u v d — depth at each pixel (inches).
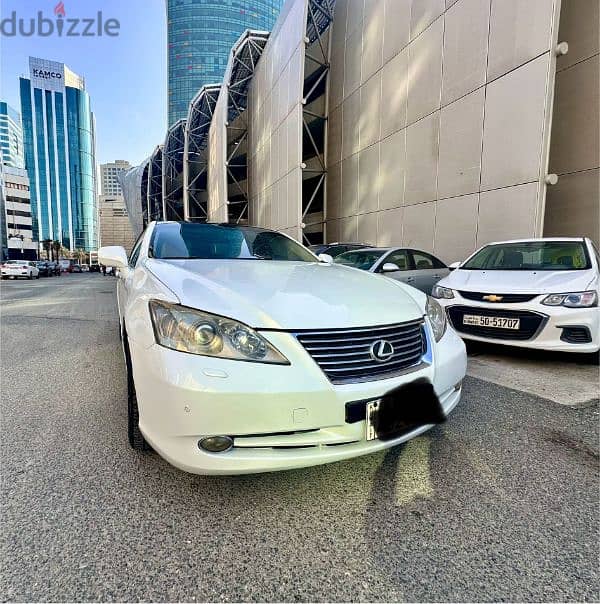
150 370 64.9
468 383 135.0
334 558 57.3
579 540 61.0
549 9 285.6
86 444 89.3
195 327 63.8
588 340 143.2
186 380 60.6
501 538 61.4
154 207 2235.5
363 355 67.8
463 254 366.3
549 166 352.5
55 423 100.3
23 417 104.0
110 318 276.4
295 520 65.2
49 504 67.9
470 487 74.7
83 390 125.1
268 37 804.0
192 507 67.9
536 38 295.1
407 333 75.2
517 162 311.9
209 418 60.0
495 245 208.5
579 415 108.0
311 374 63.1
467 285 172.2
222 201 928.9
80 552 57.5
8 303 376.8
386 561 56.8
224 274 87.5
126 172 2640.3
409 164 445.4
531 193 301.3
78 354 171.6
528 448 89.6
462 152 366.3
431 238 409.1
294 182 616.7
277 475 78.0
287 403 61.4
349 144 598.2
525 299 152.4
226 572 54.5
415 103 433.1
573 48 330.6
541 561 56.8
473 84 351.9
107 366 153.0
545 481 76.8
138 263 109.3
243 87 951.6
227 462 61.0
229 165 1003.9
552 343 146.5
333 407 63.5
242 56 865.5
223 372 61.0
